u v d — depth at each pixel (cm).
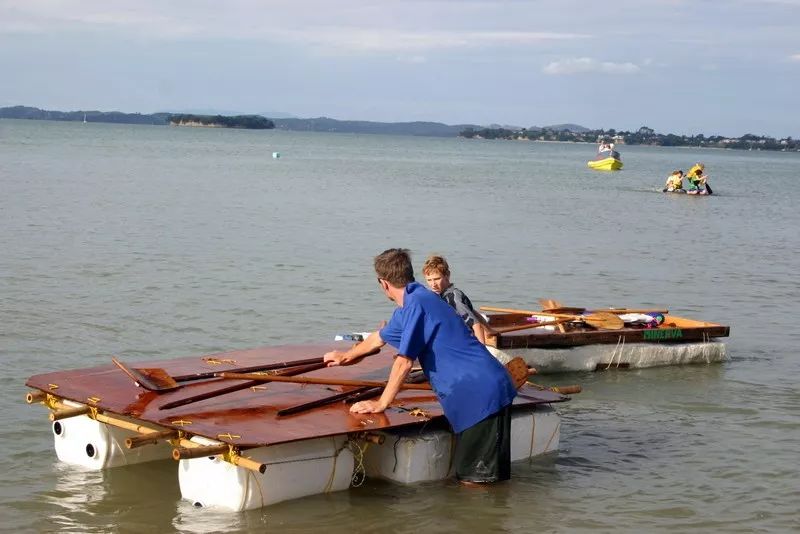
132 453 799
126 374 838
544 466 838
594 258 2217
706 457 873
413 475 774
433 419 800
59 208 2714
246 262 1883
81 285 1560
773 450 897
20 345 1159
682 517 735
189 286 1598
